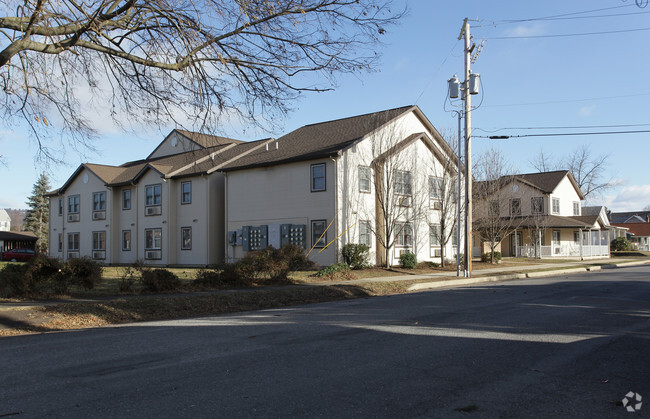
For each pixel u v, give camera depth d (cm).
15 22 912
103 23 934
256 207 2953
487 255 3347
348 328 950
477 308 1237
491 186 3259
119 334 912
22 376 610
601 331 905
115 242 3744
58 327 1040
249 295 1454
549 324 984
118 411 478
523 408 493
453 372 621
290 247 2073
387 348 761
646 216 9438
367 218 2780
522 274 2548
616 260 4100
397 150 2759
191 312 1264
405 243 2969
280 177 2850
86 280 1469
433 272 2562
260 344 799
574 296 1498
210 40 992
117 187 3781
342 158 2652
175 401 507
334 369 634
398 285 1902
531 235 4303
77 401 509
